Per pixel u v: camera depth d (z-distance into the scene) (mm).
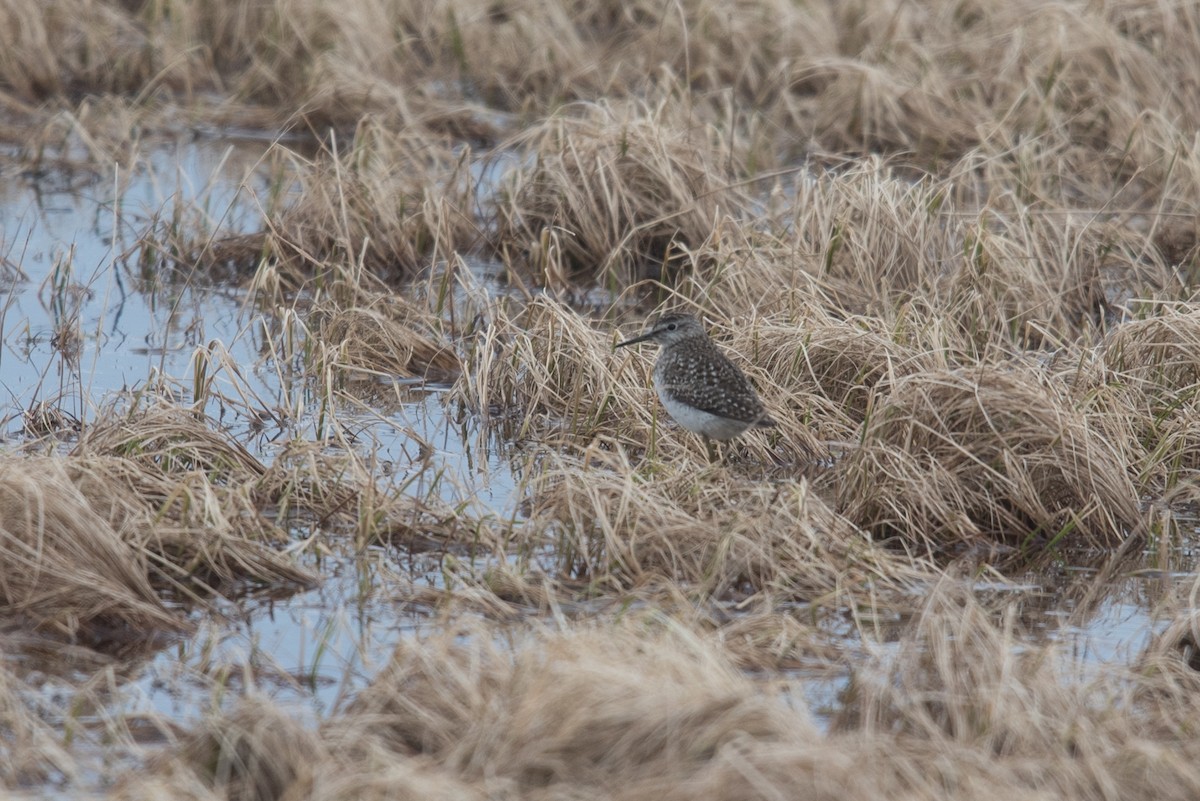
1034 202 19359
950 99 23953
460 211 20391
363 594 10914
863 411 14641
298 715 8797
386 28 27078
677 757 7828
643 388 14844
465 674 8828
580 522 11344
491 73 26906
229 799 7969
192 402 14992
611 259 18641
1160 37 24562
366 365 16438
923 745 8281
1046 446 12547
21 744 8250
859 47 27156
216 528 11133
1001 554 12055
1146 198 21062
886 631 10391
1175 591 11047
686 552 11266
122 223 20734
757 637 10000
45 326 17312
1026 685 9055
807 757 7574
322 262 18641
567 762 7902
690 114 21984
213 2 28344
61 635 10023
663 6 28359
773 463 13891
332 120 25203
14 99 25453
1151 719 8969
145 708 9078
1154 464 13203
